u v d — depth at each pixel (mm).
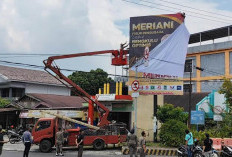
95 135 21438
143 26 26078
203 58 50094
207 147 15797
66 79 23938
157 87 25469
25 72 43281
